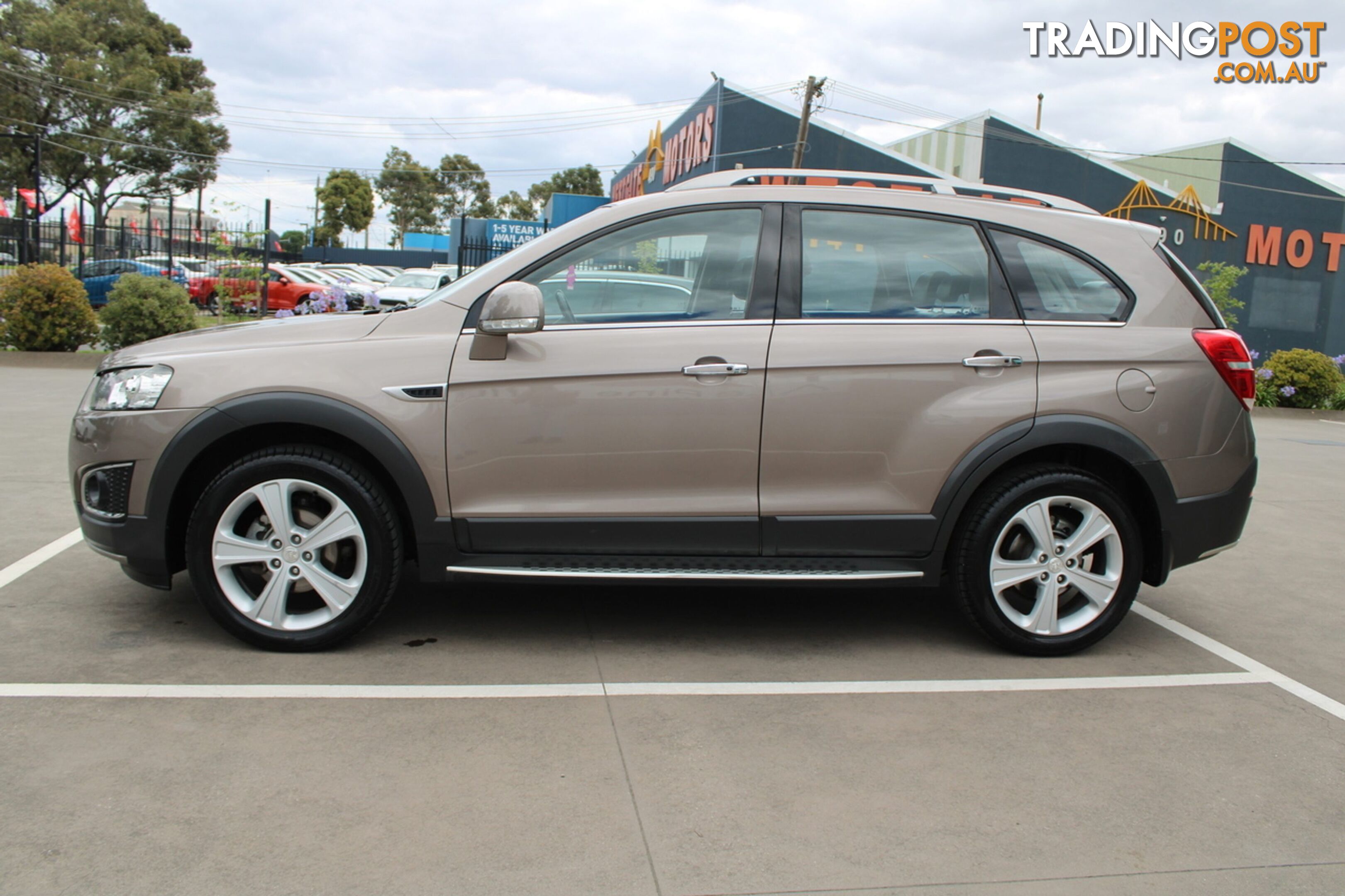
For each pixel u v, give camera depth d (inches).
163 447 138.9
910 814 105.0
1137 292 153.5
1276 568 218.2
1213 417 152.0
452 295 147.3
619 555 145.6
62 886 86.7
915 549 148.3
